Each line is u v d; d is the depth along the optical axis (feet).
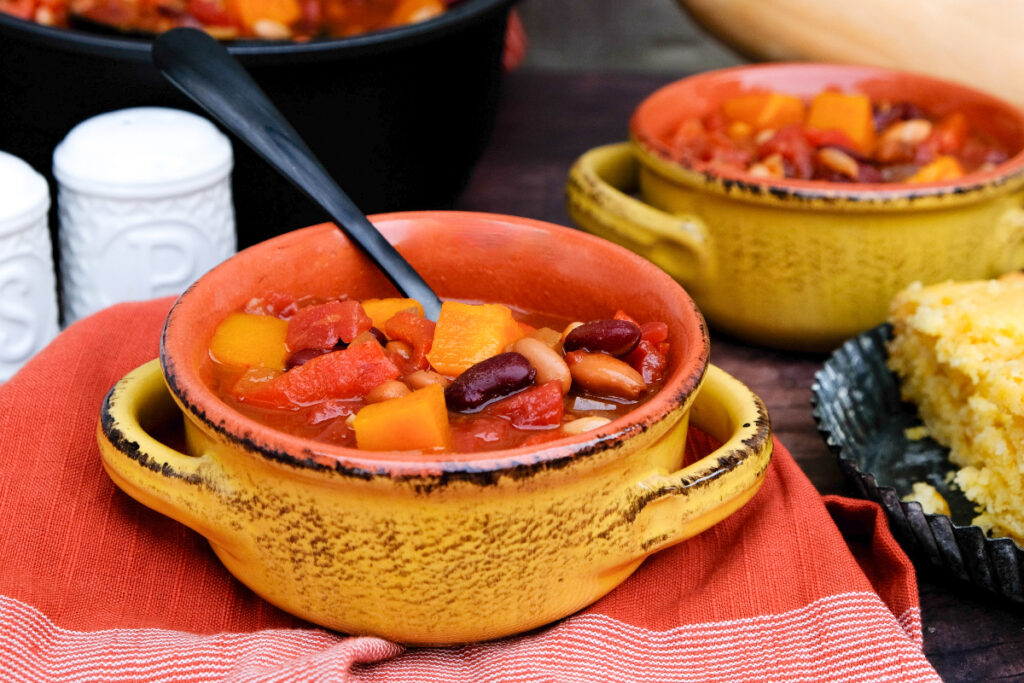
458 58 2.15
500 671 1.67
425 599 1.65
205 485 1.65
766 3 2.51
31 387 1.84
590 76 3.15
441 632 1.67
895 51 2.43
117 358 1.91
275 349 1.78
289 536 1.64
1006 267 2.14
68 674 1.65
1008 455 1.86
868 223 2.05
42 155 2.13
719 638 1.71
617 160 2.28
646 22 4.03
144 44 2.02
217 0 2.20
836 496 1.83
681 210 2.15
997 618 1.82
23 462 1.79
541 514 1.62
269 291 1.84
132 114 2.08
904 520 1.81
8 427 1.80
